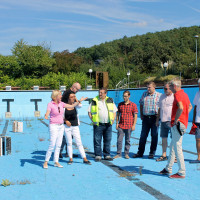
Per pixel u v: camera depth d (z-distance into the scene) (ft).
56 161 20.35
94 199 13.76
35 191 15.02
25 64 134.92
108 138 22.38
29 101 71.05
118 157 23.21
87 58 329.31
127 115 22.90
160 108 21.81
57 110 19.76
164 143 21.97
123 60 250.98
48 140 33.22
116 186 15.75
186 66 94.38
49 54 152.35
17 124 40.81
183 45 328.08
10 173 18.60
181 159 17.02
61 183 16.37
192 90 51.57
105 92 22.15
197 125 20.95
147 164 20.90
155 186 15.69
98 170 19.27
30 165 20.83
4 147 24.89
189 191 14.80
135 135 37.50
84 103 75.25
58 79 104.47
